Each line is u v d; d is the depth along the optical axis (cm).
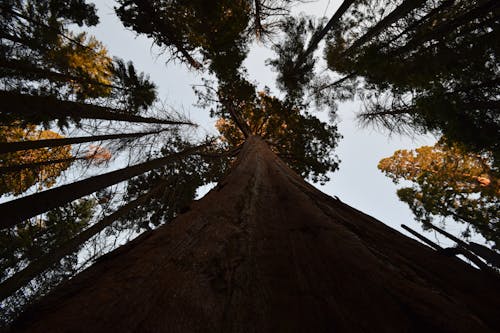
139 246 113
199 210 162
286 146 1407
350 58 999
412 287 82
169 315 68
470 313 72
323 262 101
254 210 175
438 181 1541
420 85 769
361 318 69
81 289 82
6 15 704
